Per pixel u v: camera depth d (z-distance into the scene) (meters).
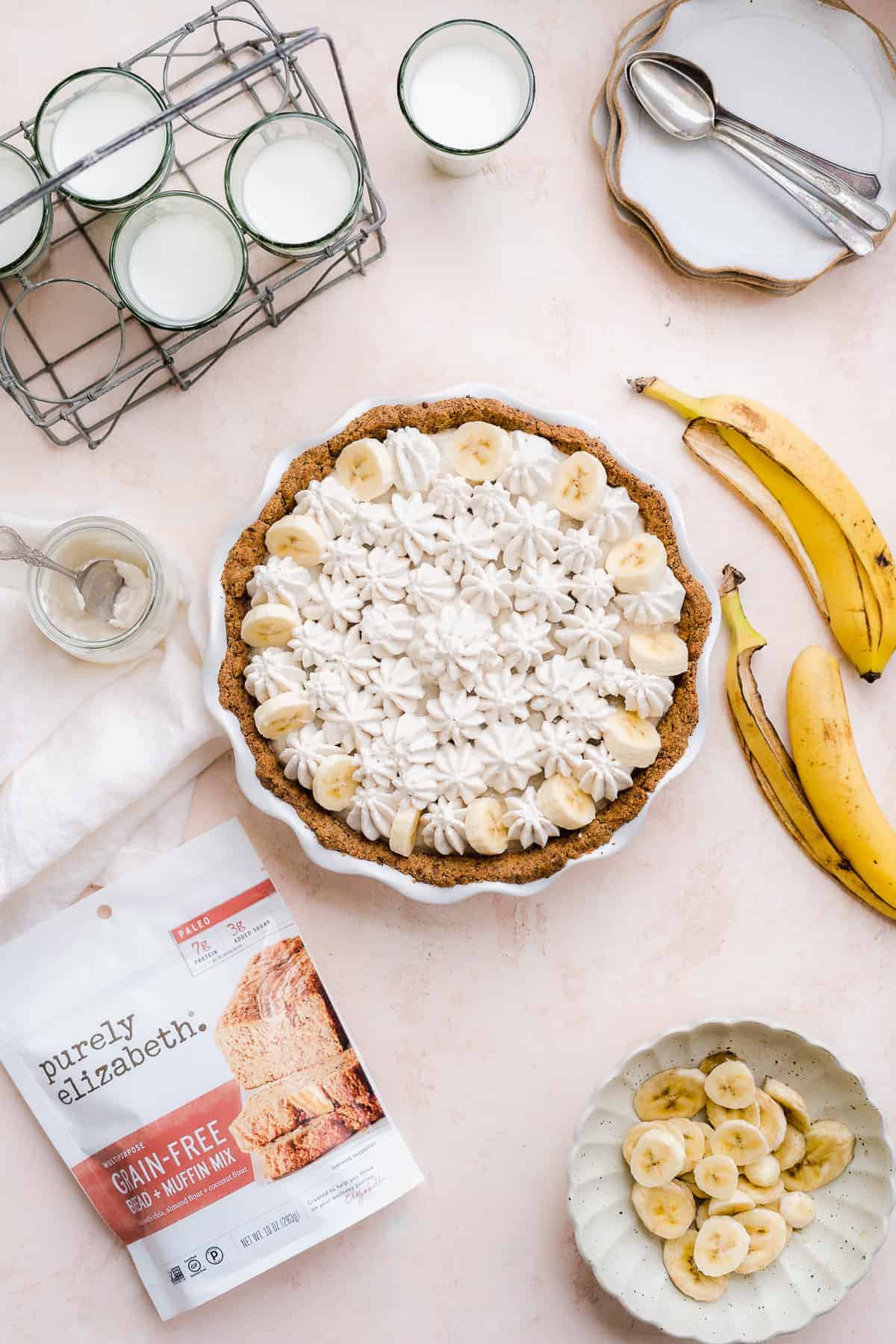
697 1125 0.91
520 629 0.87
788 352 0.96
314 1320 0.95
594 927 0.95
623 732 0.87
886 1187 0.89
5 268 0.87
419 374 0.95
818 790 0.93
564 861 0.88
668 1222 0.90
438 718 0.87
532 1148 0.95
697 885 0.95
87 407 0.94
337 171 0.89
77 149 0.88
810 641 0.96
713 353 0.96
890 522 0.96
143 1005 0.94
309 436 0.95
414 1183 0.93
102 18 0.94
